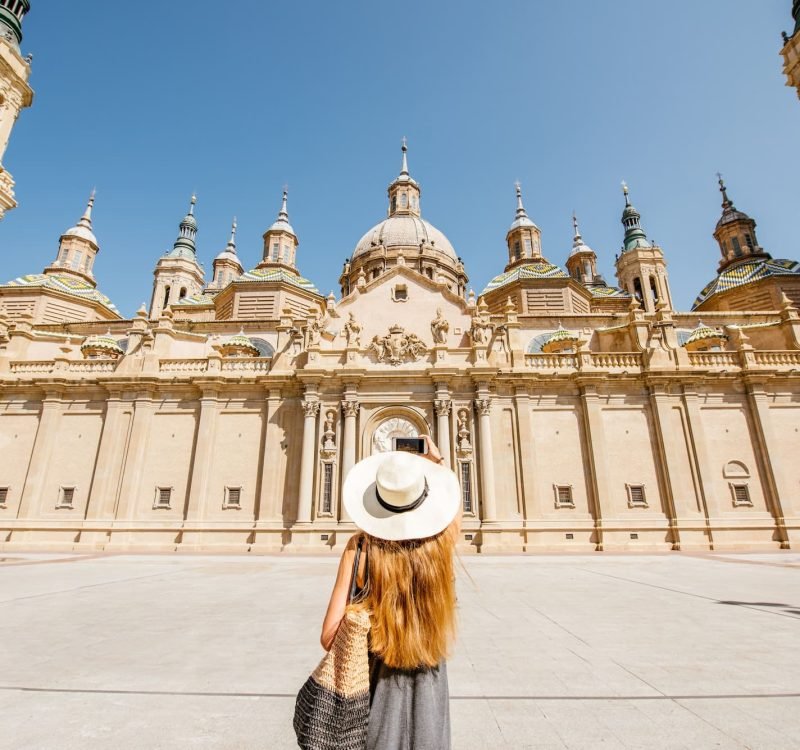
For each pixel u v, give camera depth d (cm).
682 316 4453
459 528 297
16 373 3544
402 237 6438
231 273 6938
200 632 912
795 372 3347
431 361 3422
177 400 3456
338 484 3134
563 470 3253
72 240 5781
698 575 1719
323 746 240
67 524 3178
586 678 638
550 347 4084
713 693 577
